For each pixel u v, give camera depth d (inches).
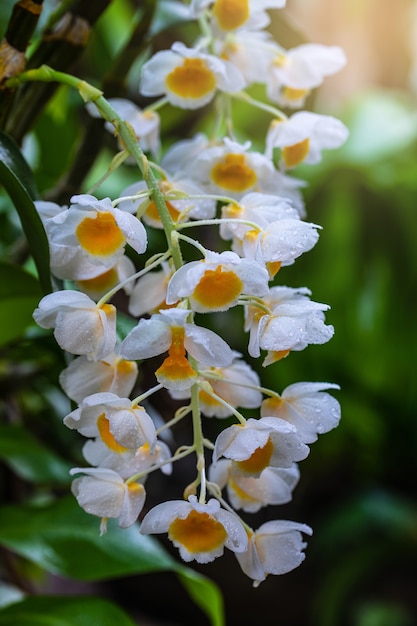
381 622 69.4
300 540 24.7
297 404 24.9
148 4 30.0
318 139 28.4
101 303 24.2
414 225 68.4
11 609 28.9
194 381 23.4
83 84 25.5
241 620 69.8
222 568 69.0
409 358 71.7
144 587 72.8
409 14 83.4
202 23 28.7
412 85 88.9
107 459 25.1
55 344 31.3
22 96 28.8
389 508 71.7
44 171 36.7
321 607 68.1
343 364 71.2
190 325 23.1
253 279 23.5
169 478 67.1
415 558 73.0
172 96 27.3
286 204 25.6
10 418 37.3
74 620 28.7
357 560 69.8
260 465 24.3
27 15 26.0
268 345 23.9
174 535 23.7
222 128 29.9
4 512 30.8
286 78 28.7
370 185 65.9
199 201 26.8
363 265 69.9
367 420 74.2
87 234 24.3
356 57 84.4
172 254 24.0
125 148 25.4
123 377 25.1
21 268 28.7
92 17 28.6
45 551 29.9
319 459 76.0
